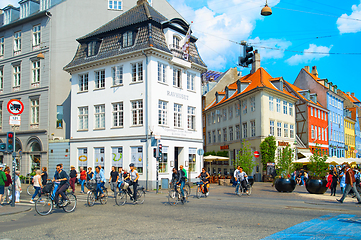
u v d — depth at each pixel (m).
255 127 39.59
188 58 30.06
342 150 63.31
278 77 42.84
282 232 9.04
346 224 10.29
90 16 35.59
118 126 27.81
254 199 18.67
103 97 28.94
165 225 10.16
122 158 27.30
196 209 14.02
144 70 26.67
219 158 36.62
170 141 27.47
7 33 37.31
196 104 30.81
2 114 36.66
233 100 44.59
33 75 34.72
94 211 13.66
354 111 75.88
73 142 30.42
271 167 36.75
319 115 53.28
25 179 32.66
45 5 35.34
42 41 34.28
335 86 61.84
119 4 36.47
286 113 43.31
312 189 22.03
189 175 29.17
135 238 8.39
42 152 32.59
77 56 31.05
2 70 37.41
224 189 26.09
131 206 15.33
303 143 48.81
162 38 27.64
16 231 9.56
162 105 27.30
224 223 10.46
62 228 9.91
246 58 15.18
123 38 28.17
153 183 25.67
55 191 13.19
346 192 17.14
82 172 23.48
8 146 15.41
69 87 34.34
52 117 33.12
